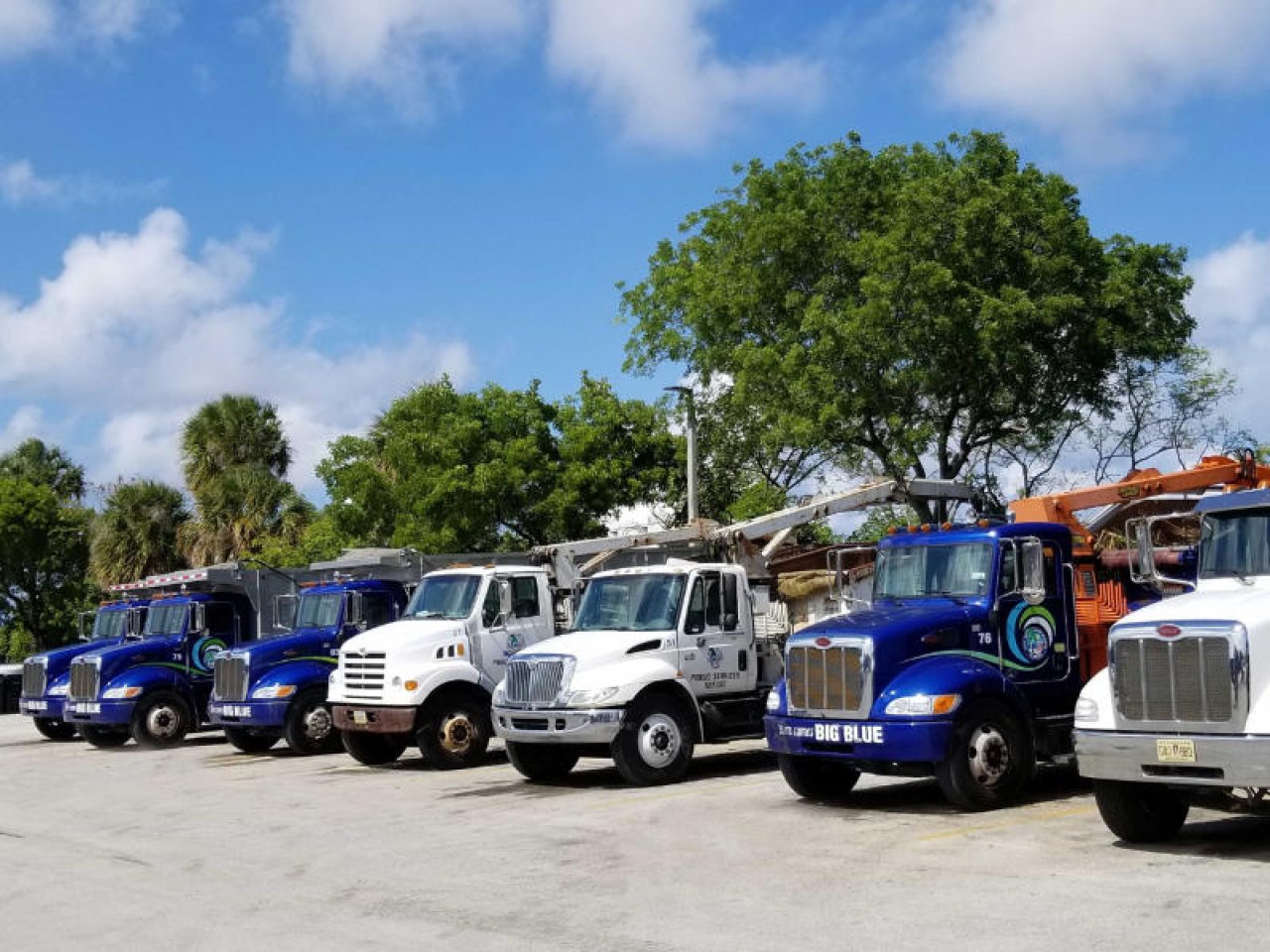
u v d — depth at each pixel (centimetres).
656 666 1573
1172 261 2822
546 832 1231
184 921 920
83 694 2452
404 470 3566
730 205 3095
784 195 2966
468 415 3534
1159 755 958
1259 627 941
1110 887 884
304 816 1433
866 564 1602
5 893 1059
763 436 2989
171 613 2522
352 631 2188
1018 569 1337
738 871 1004
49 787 1881
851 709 1259
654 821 1265
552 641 1636
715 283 3034
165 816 1498
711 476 3750
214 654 2500
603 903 912
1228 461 1514
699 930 822
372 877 1055
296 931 871
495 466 3409
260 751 2272
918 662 1273
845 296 2812
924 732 1220
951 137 2947
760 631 1825
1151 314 2789
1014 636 1336
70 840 1349
